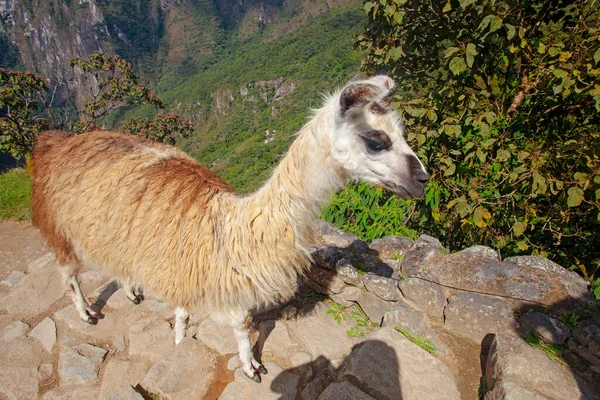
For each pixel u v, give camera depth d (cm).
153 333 174
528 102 236
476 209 198
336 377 151
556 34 197
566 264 241
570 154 187
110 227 142
